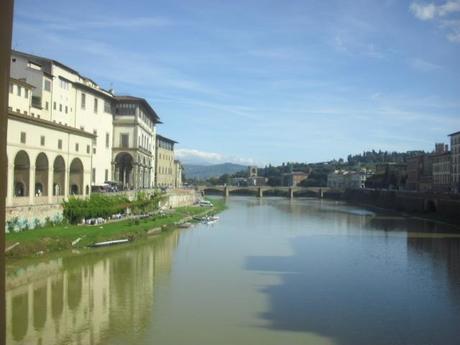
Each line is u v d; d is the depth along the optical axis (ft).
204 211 492.95
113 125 401.29
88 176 299.17
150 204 387.75
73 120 340.18
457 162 530.27
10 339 111.14
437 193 439.63
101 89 396.57
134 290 157.48
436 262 216.13
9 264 185.78
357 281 176.45
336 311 137.80
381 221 417.49
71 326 120.57
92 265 194.80
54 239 217.56
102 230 260.62
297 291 160.35
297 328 122.31
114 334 115.65
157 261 209.36
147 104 424.46
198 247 253.65
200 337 114.42
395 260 220.84
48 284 161.79
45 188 248.52
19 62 290.35
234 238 294.87
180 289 160.04
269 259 220.43
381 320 129.90
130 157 407.44
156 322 124.98
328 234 321.32
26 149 224.33
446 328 123.85
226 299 148.77
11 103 255.50
